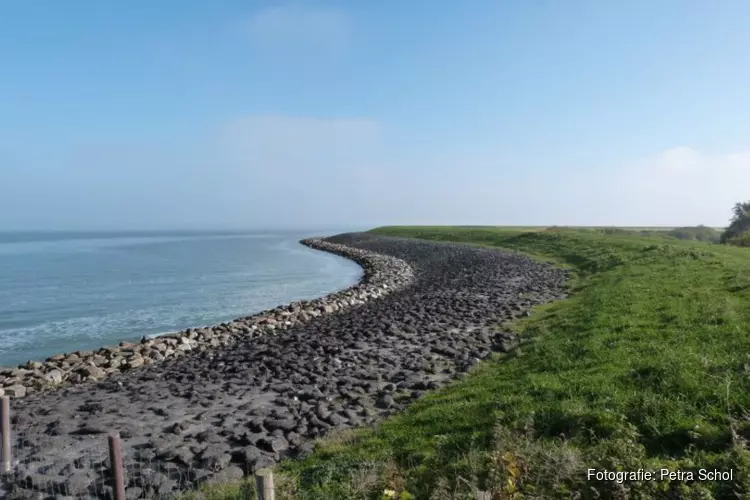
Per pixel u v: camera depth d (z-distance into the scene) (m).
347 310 29.97
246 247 121.19
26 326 29.64
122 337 27.11
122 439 10.90
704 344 10.89
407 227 138.00
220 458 9.30
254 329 24.86
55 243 153.88
